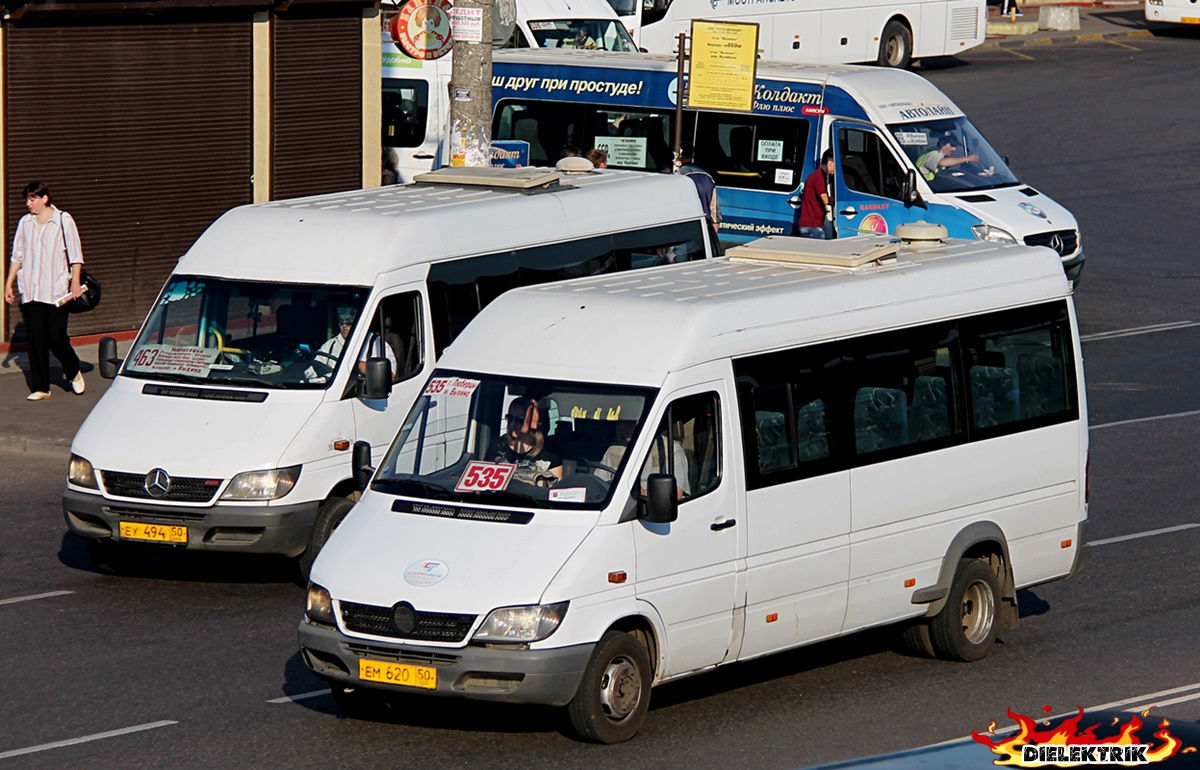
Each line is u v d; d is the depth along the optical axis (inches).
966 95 3932.1
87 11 1787.6
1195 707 944.3
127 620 1077.1
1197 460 1579.7
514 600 828.0
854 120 2117.4
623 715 863.1
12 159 1775.3
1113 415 1760.6
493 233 1288.1
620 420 888.3
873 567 984.3
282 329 1178.0
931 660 1046.4
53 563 1207.6
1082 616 1139.3
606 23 2906.0
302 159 2048.5
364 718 903.1
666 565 876.0
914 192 2087.8
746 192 2187.5
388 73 2404.0
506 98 2381.9
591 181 1455.5
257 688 949.8
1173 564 1257.4
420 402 948.0
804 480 946.1
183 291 1216.8
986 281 1077.8
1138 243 2667.3
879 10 3897.6
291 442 1114.1
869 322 999.6
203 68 1929.1
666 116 2260.1
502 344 949.8
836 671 1018.7
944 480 1023.6
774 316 953.5
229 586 1161.4
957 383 1042.7
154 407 1148.5
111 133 1855.3
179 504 1096.8
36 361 1631.4
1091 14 5310.0
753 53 1935.3
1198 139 3447.3
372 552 868.0
